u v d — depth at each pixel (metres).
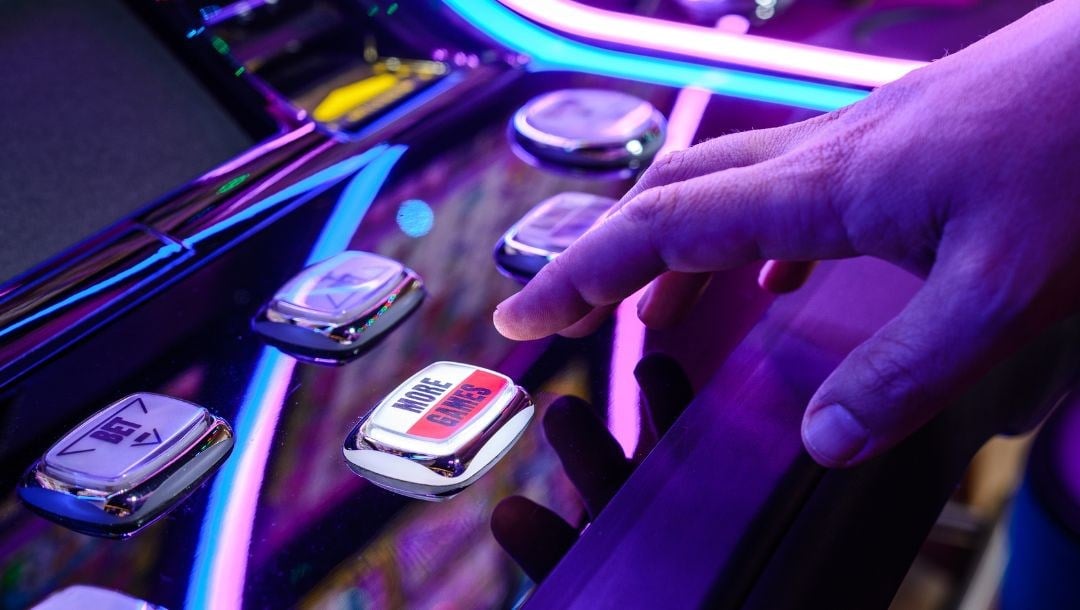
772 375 0.34
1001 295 0.29
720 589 0.28
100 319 0.34
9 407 0.31
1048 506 0.46
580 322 0.35
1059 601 0.46
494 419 0.31
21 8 0.45
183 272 0.36
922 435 0.35
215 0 0.46
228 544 0.28
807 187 0.32
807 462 0.31
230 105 0.44
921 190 0.30
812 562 0.29
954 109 0.31
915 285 0.37
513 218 0.39
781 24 0.50
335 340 0.34
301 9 0.49
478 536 0.29
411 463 0.30
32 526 0.28
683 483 0.30
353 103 0.45
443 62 0.48
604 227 0.33
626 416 0.32
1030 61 0.31
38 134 0.41
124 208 0.40
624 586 0.28
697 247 0.33
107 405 0.31
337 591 0.28
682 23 0.49
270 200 0.39
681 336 0.35
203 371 0.33
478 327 0.35
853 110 0.34
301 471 0.30
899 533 0.33
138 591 0.27
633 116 0.43
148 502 0.29
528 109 0.44
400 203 0.40
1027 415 0.44
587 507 0.30
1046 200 0.29
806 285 0.37
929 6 0.52
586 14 0.49
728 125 0.44
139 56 0.45
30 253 0.38
